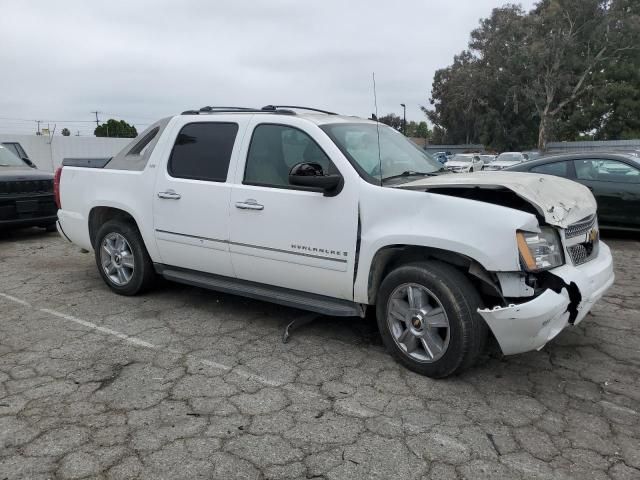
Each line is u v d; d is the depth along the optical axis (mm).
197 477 2738
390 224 3803
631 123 47656
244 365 4012
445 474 2773
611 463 2869
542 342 3482
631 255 7730
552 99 46844
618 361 4094
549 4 48125
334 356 4172
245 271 4648
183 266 5125
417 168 4602
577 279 3568
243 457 2904
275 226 4324
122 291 5637
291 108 4988
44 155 25359
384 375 3855
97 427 3178
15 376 3824
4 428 3162
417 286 3752
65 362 4055
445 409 3402
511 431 3164
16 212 8492
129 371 3906
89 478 2727
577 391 3641
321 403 3467
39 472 2766
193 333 4629
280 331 4684
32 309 5262
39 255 7801
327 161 4160
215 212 4680
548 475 2770
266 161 4504
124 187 5402
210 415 3316
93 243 5918
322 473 2777
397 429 3176
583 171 8875
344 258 4012
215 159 4801
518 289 3451
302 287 4363
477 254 3455
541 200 3584
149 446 2992
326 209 4066
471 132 59344
